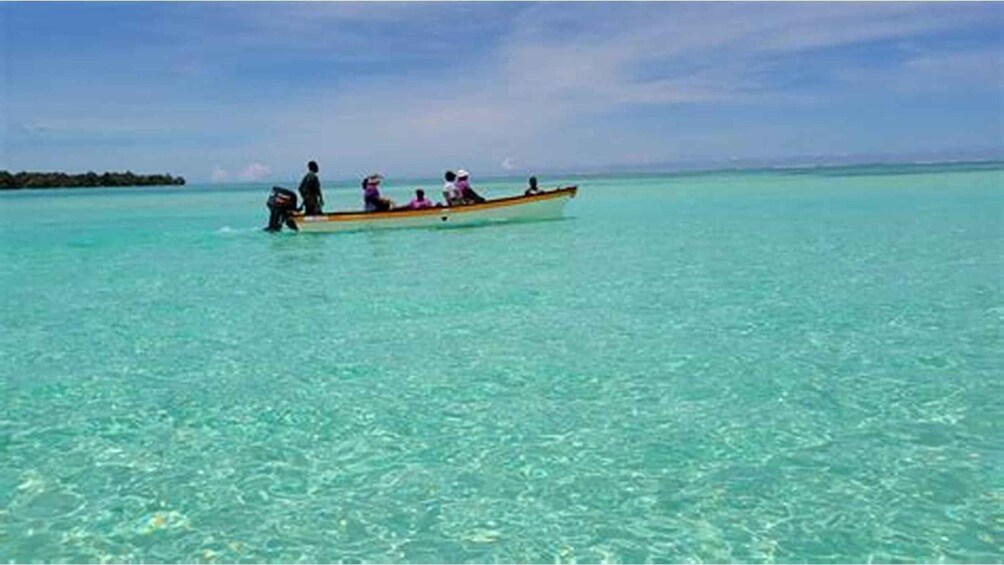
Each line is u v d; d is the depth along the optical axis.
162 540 4.39
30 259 16.30
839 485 4.84
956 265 12.62
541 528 4.45
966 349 7.64
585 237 18.12
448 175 20.05
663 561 4.07
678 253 14.96
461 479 5.09
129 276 13.59
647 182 68.31
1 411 6.48
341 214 18.92
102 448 5.69
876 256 13.85
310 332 9.01
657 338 8.33
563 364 7.46
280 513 4.69
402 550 4.25
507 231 19.48
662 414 6.10
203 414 6.35
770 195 36.81
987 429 5.63
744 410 6.14
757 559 4.06
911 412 6.00
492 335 8.66
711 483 4.92
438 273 13.07
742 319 9.11
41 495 4.96
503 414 6.21
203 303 10.93
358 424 6.07
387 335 8.77
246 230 22.66
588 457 5.36
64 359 8.03
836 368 7.13
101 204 44.91
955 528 4.30
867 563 4.00
